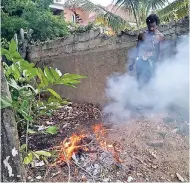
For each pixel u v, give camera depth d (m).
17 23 9.38
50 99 4.06
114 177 3.32
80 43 6.89
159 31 5.21
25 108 3.64
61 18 10.94
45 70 3.46
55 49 7.73
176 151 3.76
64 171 3.49
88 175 3.38
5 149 2.65
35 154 3.47
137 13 9.93
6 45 7.52
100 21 9.42
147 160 3.60
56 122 5.34
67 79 3.50
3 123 2.66
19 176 2.71
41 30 9.76
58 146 4.00
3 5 9.91
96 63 6.50
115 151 3.80
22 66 3.67
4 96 2.70
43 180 3.30
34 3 10.30
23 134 4.55
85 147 3.89
